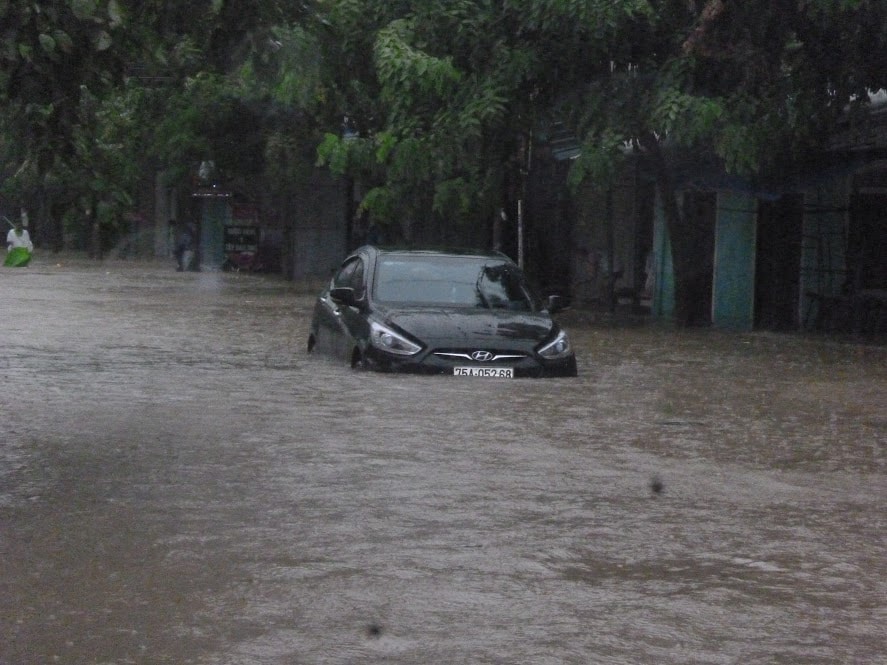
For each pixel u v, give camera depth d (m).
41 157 9.90
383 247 18.50
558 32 23.91
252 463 10.89
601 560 8.13
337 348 17.72
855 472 11.04
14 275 41.38
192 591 7.41
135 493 9.79
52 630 6.76
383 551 8.26
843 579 7.82
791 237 28.08
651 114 23.02
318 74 26.69
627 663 6.36
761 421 13.70
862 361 20.05
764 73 22.44
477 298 17.39
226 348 20.20
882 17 20.59
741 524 9.12
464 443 11.88
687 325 27.14
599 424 13.17
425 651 6.48
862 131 24.77
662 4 23.62
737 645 6.65
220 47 11.39
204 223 49.81
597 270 34.31
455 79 24.25
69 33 9.39
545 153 34.97
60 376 16.52
